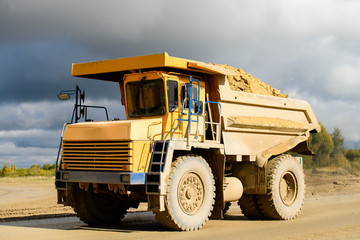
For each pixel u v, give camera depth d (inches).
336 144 1545.3
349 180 1013.8
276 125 471.8
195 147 388.5
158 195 348.5
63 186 390.3
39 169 2421.3
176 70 404.5
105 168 359.6
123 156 351.6
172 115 382.6
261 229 379.9
